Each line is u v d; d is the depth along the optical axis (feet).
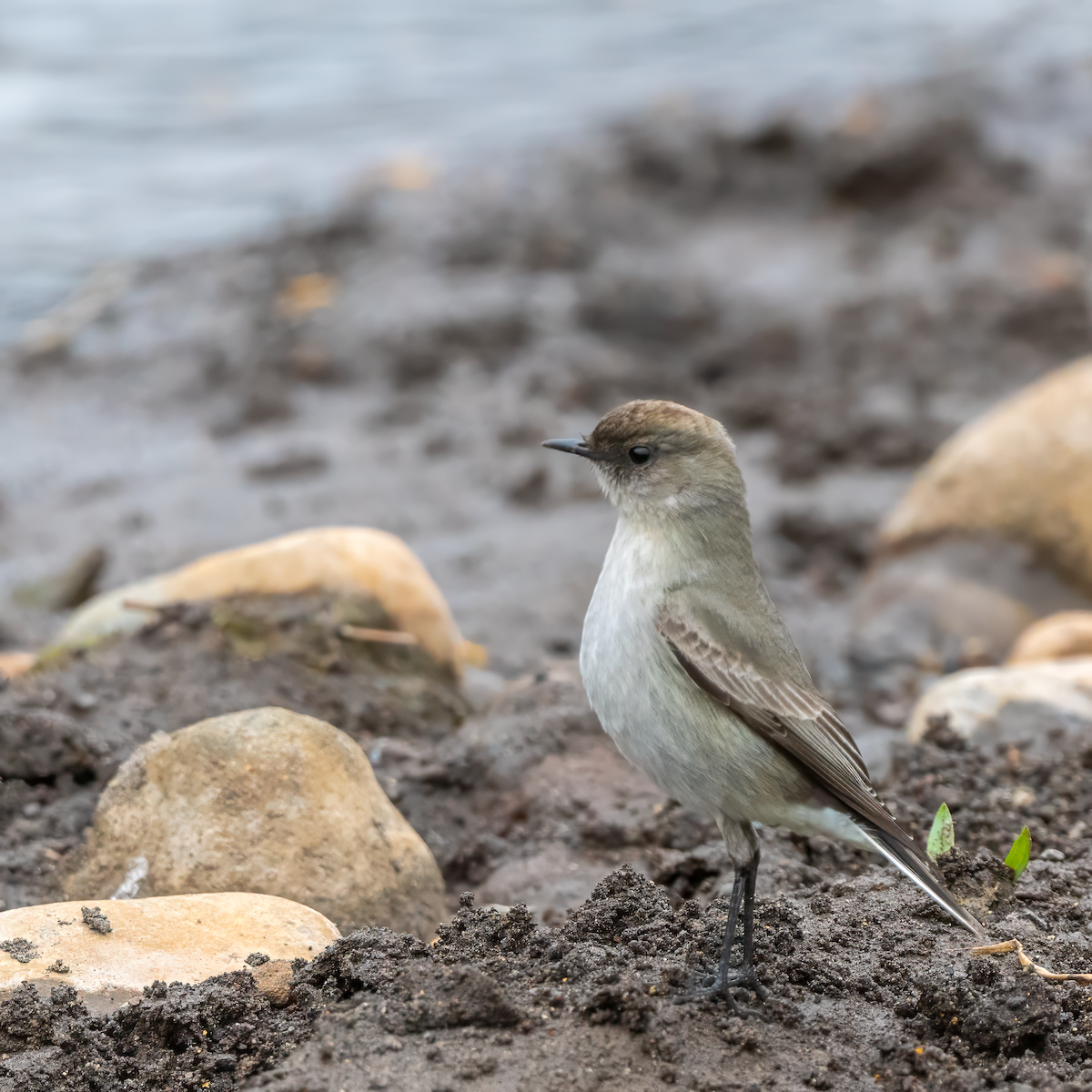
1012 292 75.20
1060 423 47.57
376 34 133.28
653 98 107.86
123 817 27.99
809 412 65.72
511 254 82.02
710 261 81.10
